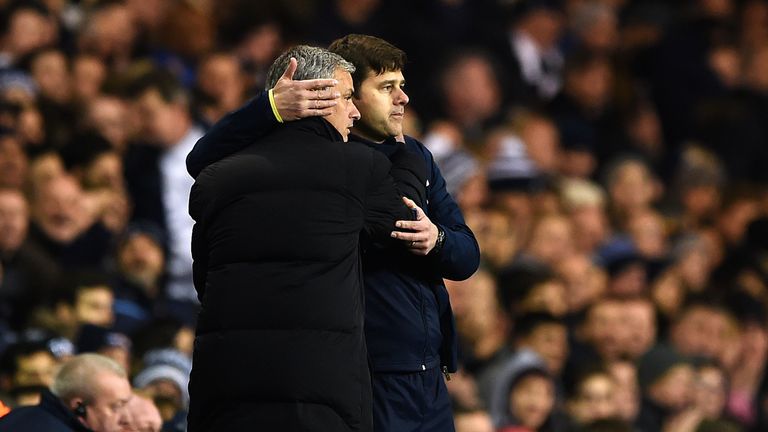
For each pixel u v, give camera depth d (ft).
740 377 156.25
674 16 213.87
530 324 132.67
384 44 77.41
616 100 194.29
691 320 153.07
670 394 139.64
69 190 131.44
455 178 148.77
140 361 111.96
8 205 124.47
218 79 148.46
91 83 151.02
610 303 143.64
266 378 71.46
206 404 72.38
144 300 128.57
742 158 202.18
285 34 176.76
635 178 173.78
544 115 187.83
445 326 79.25
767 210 183.11
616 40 208.64
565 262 151.12
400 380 76.59
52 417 88.07
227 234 72.69
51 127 145.28
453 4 190.29
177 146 140.26
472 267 78.02
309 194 72.84
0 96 140.46
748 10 218.79
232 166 73.20
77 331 114.42
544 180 169.07
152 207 137.39
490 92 177.68
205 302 72.90
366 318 76.54
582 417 129.80
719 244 179.93
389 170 75.56
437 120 176.24
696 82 207.10
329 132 74.13
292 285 72.02
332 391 71.61
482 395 126.72
